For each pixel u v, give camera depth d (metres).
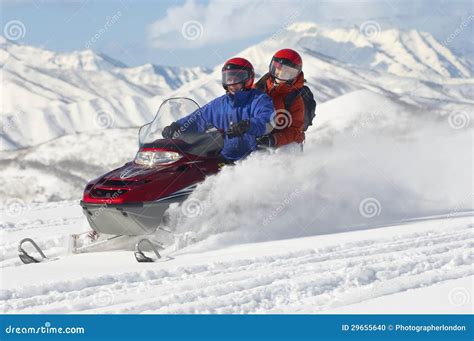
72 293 5.63
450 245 7.44
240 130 8.77
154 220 8.06
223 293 5.62
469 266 6.47
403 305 5.24
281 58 9.98
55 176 90.94
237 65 9.33
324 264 6.64
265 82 10.33
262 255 7.14
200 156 8.73
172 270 6.43
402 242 7.78
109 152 102.00
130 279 6.15
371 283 5.91
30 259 7.56
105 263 7.20
